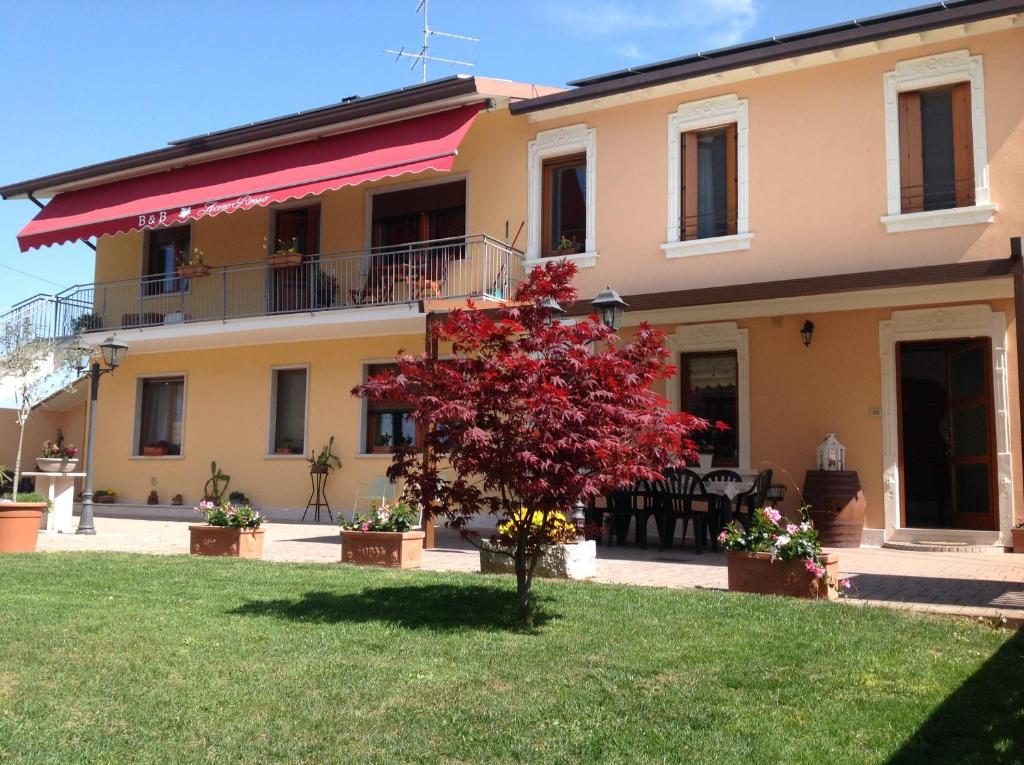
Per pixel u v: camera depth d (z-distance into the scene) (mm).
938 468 13844
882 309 12812
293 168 16406
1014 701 4672
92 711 4367
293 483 18078
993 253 11766
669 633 6184
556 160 15781
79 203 19531
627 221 14602
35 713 4316
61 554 10609
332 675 5047
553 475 6133
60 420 22281
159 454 19844
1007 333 11961
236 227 19516
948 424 13055
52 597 7434
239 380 19031
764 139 13508
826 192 12961
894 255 12406
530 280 6551
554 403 5926
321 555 11188
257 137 17344
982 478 12305
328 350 18062
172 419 20062
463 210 16938
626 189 14680
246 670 5125
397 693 4730
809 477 12695
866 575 9359
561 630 6281
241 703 4520
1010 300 11961
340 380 17844
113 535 13758
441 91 15258
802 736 4148
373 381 6449
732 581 8062
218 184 17188
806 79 13234
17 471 14562
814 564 7629
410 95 15586
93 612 6770
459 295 15266
